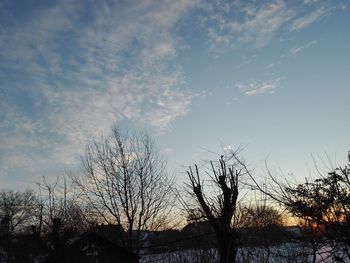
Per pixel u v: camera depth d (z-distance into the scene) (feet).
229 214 47.34
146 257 88.94
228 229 46.80
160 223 100.73
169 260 67.05
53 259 56.08
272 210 46.01
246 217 49.90
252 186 30.45
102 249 71.72
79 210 95.55
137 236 100.48
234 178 48.83
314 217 27.81
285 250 39.29
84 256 68.95
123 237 104.83
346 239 27.04
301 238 31.42
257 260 44.70
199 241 59.62
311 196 28.07
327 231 28.14
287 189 28.73
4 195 144.66
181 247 66.28
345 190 27.71
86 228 95.09
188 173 51.31
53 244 57.21
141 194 104.01
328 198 27.78
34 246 61.57
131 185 104.99
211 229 59.11
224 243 46.83
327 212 27.99
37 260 60.39
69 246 64.95
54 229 57.93
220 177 49.19
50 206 68.90
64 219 68.74
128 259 74.33
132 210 103.30
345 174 27.84
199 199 48.98
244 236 49.57
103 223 104.68
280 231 41.68
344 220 27.48
